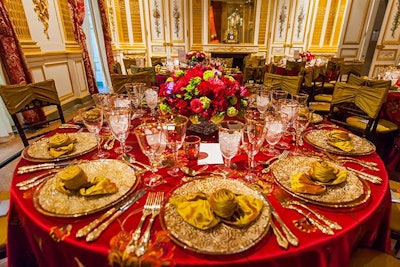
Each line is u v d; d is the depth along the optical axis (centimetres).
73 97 441
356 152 99
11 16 293
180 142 90
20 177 82
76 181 68
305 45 704
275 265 52
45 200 66
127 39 675
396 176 218
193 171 88
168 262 49
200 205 60
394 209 112
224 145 82
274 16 663
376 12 546
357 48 575
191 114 108
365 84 227
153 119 139
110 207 66
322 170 74
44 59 356
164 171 88
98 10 560
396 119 230
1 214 107
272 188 77
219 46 680
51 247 61
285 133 125
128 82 214
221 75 114
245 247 52
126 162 89
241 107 117
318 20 680
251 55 692
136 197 71
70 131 126
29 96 156
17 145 278
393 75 302
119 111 101
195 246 52
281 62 537
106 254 52
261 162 95
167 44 685
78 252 55
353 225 60
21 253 84
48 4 365
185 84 108
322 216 64
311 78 349
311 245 54
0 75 284
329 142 107
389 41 478
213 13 663
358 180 77
